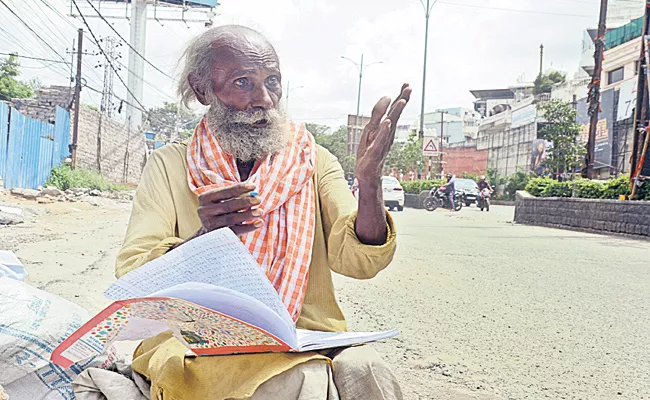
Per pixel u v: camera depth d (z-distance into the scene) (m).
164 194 1.92
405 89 1.60
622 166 26.03
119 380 1.75
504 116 43.38
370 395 1.53
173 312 1.43
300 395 1.46
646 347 4.25
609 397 3.29
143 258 1.70
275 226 1.81
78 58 23.84
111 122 31.92
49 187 18.91
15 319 2.18
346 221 1.76
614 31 26.38
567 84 34.47
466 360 3.87
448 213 22.61
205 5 40.28
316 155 2.01
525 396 3.28
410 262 8.12
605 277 7.21
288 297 1.76
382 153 1.60
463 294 6.00
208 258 1.51
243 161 1.92
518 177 38.31
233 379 1.52
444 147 50.38
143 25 39.03
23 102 26.59
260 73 1.88
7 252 2.73
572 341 4.38
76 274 6.01
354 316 4.96
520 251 9.75
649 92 14.30
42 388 2.14
